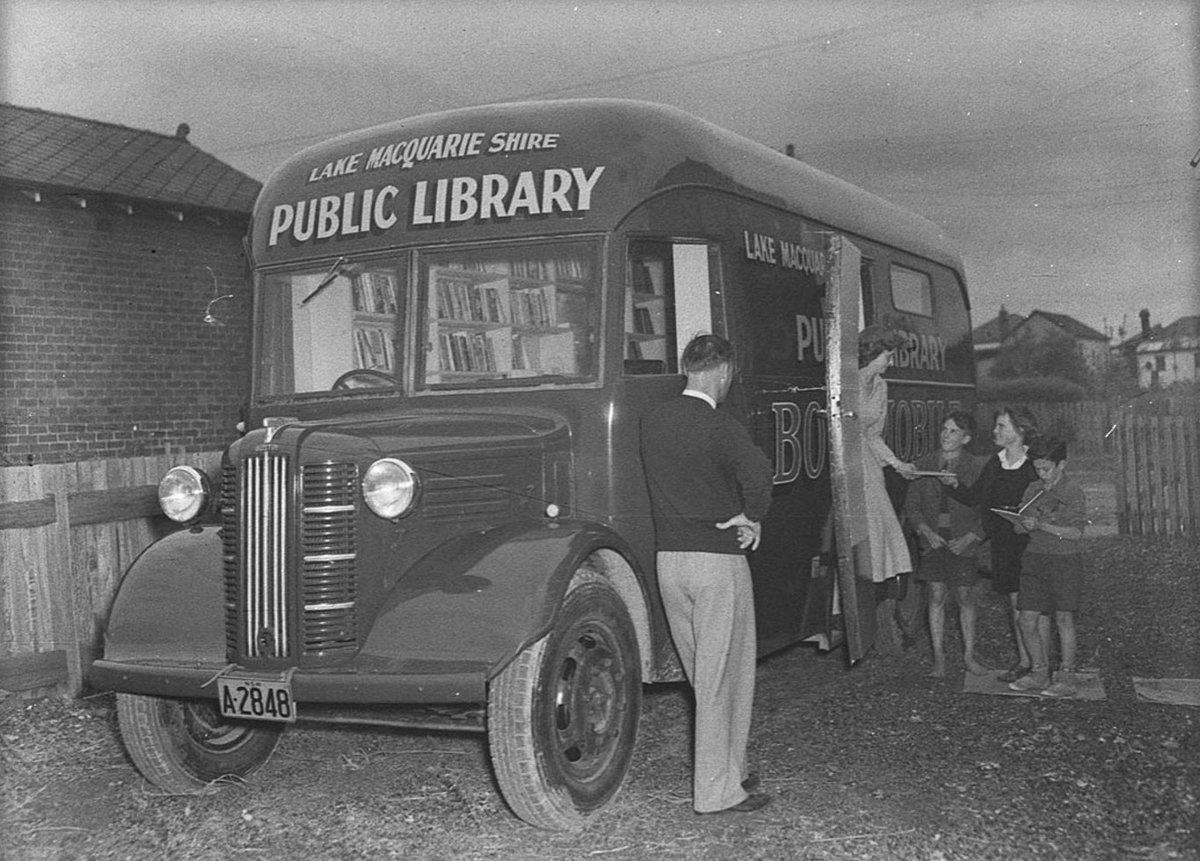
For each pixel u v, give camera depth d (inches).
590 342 204.5
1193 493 440.1
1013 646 315.6
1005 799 187.3
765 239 249.1
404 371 214.5
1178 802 183.6
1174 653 295.9
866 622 252.2
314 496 176.7
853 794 192.4
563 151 213.0
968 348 410.0
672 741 230.5
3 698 266.1
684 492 180.7
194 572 196.7
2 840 187.6
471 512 187.6
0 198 451.8
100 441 479.2
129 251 489.7
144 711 200.2
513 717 170.7
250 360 230.8
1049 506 253.9
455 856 172.6
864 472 274.1
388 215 219.1
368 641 174.9
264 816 194.4
